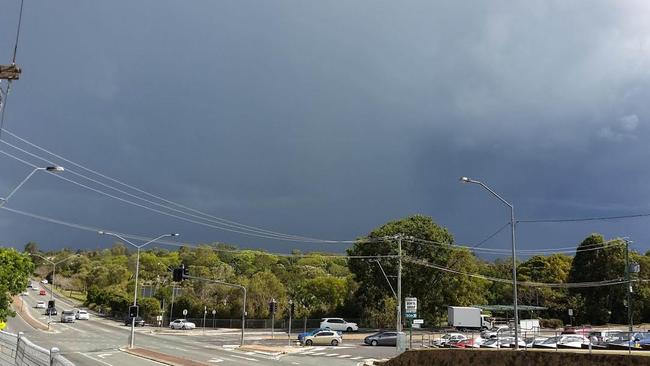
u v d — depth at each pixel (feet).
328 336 206.90
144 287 383.04
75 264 652.48
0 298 132.87
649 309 318.24
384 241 284.41
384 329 285.64
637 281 298.15
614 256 320.70
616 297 319.47
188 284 358.02
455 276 297.53
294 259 531.50
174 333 274.57
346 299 331.77
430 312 297.33
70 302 510.17
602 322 318.45
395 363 126.41
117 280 501.56
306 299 335.47
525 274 371.76
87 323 329.52
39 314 369.71
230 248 536.42
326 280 333.42
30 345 50.47
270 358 144.36
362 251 297.33
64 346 161.79
